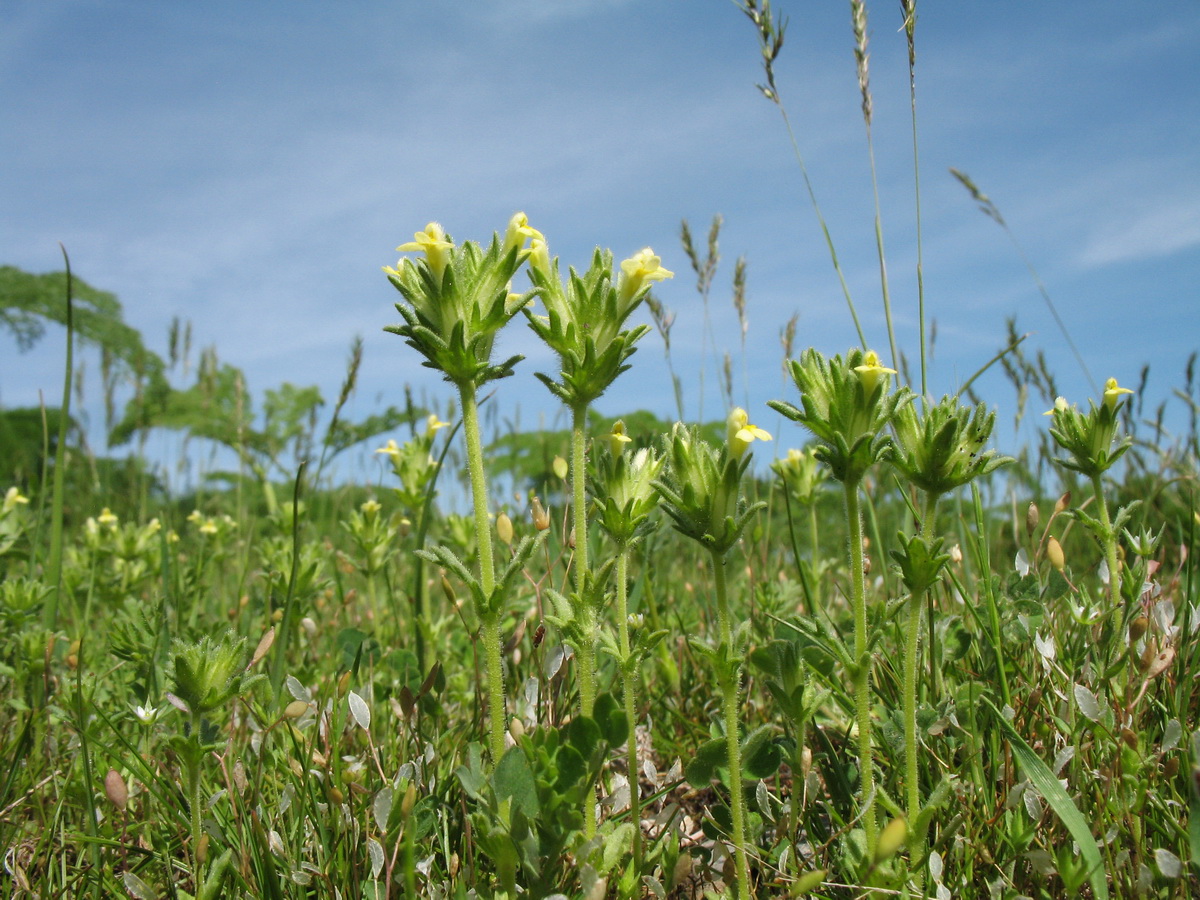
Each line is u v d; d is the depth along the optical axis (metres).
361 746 0.26
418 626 0.30
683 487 0.18
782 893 0.20
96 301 2.03
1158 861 0.18
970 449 0.19
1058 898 0.19
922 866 0.19
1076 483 0.48
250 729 0.26
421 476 0.39
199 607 0.41
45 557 0.44
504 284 0.19
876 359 0.18
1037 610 0.25
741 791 0.21
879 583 0.38
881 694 0.24
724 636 0.18
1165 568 0.39
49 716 0.27
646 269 0.20
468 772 0.18
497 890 0.19
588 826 0.19
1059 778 0.20
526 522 0.46
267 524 0.69
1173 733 0.20
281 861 0.20
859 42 0.31
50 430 1.47
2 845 0.22
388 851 0.20
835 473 0.18
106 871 0.21
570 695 0.24
